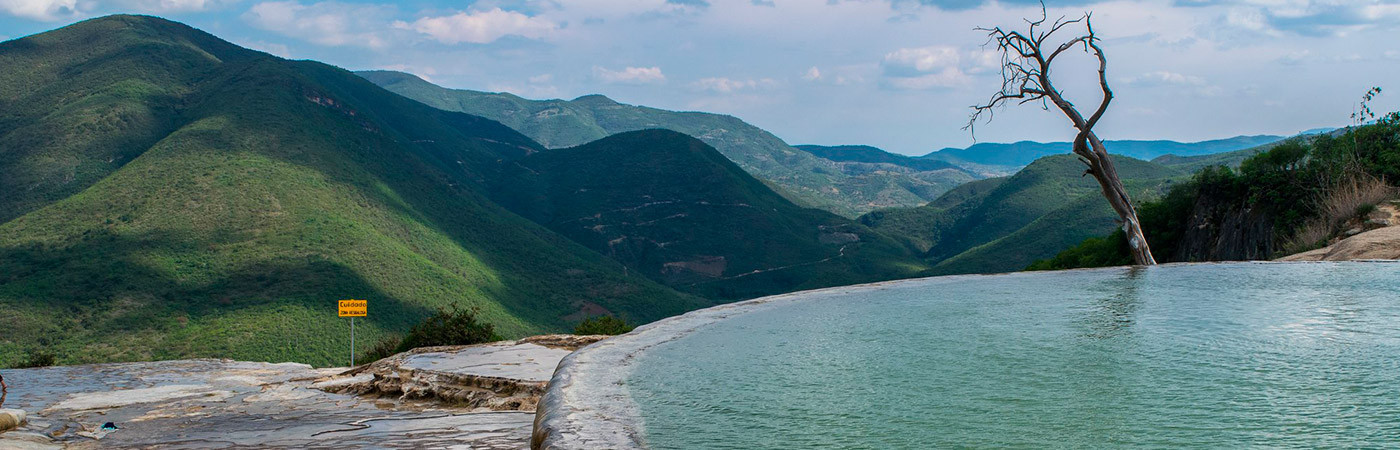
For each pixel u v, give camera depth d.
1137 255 16.53
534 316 148.00
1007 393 3.98
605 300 166.62
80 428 6.73
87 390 8.92
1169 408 3.61
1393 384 3.97
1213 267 10.46
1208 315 6.39
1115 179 16.84
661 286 188.88
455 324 22.38
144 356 98.31
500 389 7.22
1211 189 27.59
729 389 4.11
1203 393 3.88
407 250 147.25
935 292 8.66
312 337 106.75
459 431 5.64
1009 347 5.26
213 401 8.05
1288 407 3.57
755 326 6.40
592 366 4.80
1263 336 5.44
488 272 162.00
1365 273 9.15
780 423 3.43
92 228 135.38
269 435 5.91
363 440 5.40
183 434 6.23
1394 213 15.00
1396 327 5.68
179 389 8.86
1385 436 3.07
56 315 108.38
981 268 151.00
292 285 119.62
